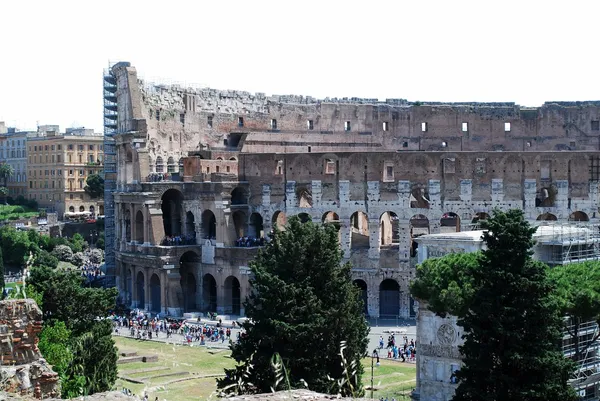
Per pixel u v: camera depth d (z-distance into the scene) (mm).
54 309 88062
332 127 189875
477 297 71375
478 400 69000
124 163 168875
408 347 123125
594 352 87688
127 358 116250
